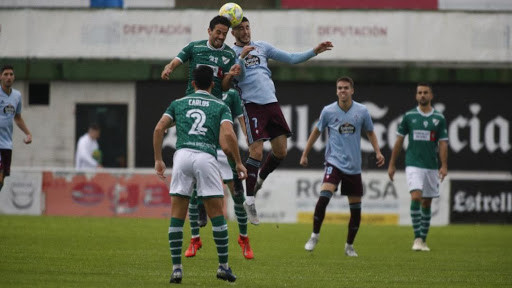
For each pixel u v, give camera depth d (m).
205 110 20.25
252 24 61.47
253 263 26.62
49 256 26.69
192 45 24.75
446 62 62.09
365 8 62.84
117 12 62.25
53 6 63.97
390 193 51.25
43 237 33.47
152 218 47.97
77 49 62.50
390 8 63.81
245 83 26.91
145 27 62.22
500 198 54.66
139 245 31.27
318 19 61.72
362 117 30.05
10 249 28.52
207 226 40.56
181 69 62.12
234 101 27.73
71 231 36.78
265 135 26.86
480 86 61.69
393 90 61.56
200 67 20.53
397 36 62.09
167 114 20.36
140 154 62.31
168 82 62.31
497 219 54.56
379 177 51.28
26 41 62.56
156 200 49.41
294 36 61.66
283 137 27.25
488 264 28.09
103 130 62.62
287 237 37.66
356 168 30.09
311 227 44.72
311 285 21.59
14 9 62.50
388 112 61.47
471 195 54.41
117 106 62.62
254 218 26.64
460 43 62.31
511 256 31.05
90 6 65.44
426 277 24.17
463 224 53.91
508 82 61.72
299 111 61.34
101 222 43.03
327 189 29.80
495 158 61.38
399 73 61.59
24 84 62.62
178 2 66.44
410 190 33.31
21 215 48.03
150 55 62.22
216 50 24.75
